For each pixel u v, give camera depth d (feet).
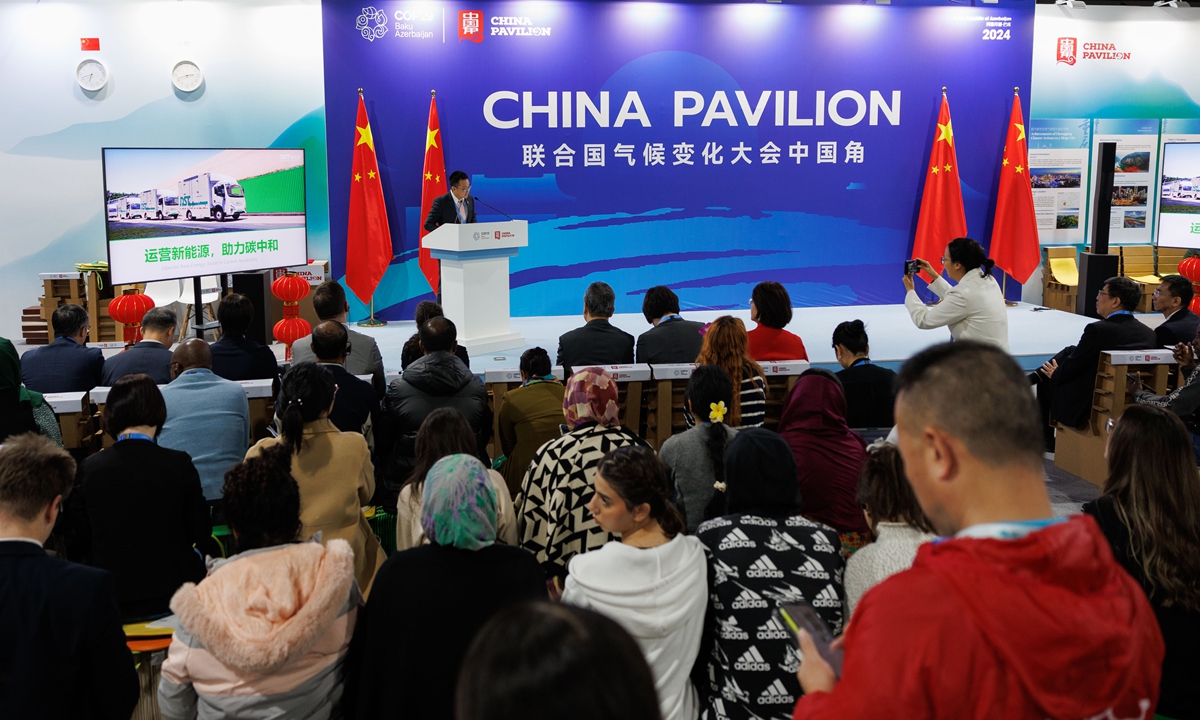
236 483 6.50
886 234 34.78
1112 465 7.74
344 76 31.30
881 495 7.16
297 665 6.15
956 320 17.95
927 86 34.09
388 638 6.38
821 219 34.42
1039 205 35.60
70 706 6.45
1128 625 3.22
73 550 9.57
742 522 7.06
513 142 32.50
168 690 6.20
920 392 3.55
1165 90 35.58
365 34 31.19
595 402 9.55
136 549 9.21
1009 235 34.30
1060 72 34.94
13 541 6.42
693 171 33.60
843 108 33.91
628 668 2.43
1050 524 3.30
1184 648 7.23
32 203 30.09
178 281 29.22
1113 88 35.32
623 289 34.01
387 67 31.48
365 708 6.39
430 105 31.76
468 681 2.46
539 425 12.25
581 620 2.49
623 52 32.65
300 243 27.91
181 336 28.07
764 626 6.68
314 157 31.55
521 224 26.81
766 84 33.45
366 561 10.44
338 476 9.92
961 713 3.08
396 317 32.96
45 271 30.45
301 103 31.22
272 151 26.68
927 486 3.58
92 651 6.41
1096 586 3.22
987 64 34.19
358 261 31.53
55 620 6.30
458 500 6.44
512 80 32.19
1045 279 35.88
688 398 10.53
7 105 29.55
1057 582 3.14
